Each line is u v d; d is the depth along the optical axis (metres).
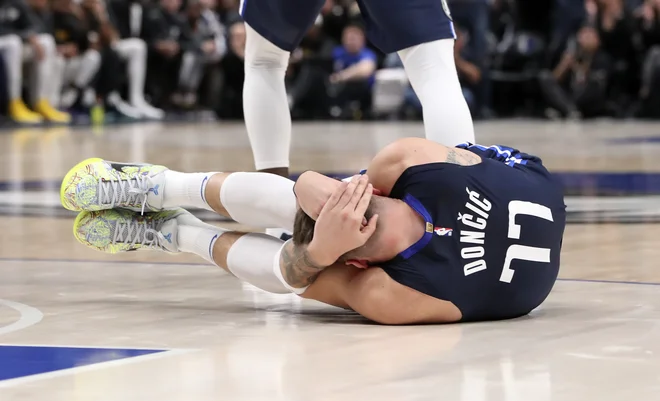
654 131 25.94
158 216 6.09
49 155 18.20
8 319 5.41
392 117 31.95
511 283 5.25
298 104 32.31
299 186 5.21
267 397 3.77
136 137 24.06
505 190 5.28
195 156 17.73
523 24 34.84
